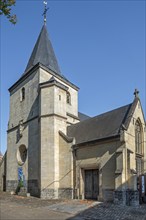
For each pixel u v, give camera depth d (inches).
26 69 1267.2
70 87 1285.7
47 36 1318.9
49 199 884.6
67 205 730.8
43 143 977.5
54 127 973.8
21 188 1077.8
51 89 1015.0
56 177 938.1
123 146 796.6
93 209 670.5
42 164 960.3
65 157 946.1
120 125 861.2
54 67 1231.5
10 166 1228.5
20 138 1171.3
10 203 764.0
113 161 813.2
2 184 1318.9
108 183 812.6
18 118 1221.7
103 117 981.8
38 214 584.7
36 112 1079.0
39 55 1246.3
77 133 1003.3
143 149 927.0
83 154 908.0
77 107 1315.2
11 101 1321.4
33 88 1129.4
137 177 834.2
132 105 909.2
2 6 462.3
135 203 771.4
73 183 909.2
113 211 651.5
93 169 882.8
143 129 941.2
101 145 861.2
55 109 994.1
